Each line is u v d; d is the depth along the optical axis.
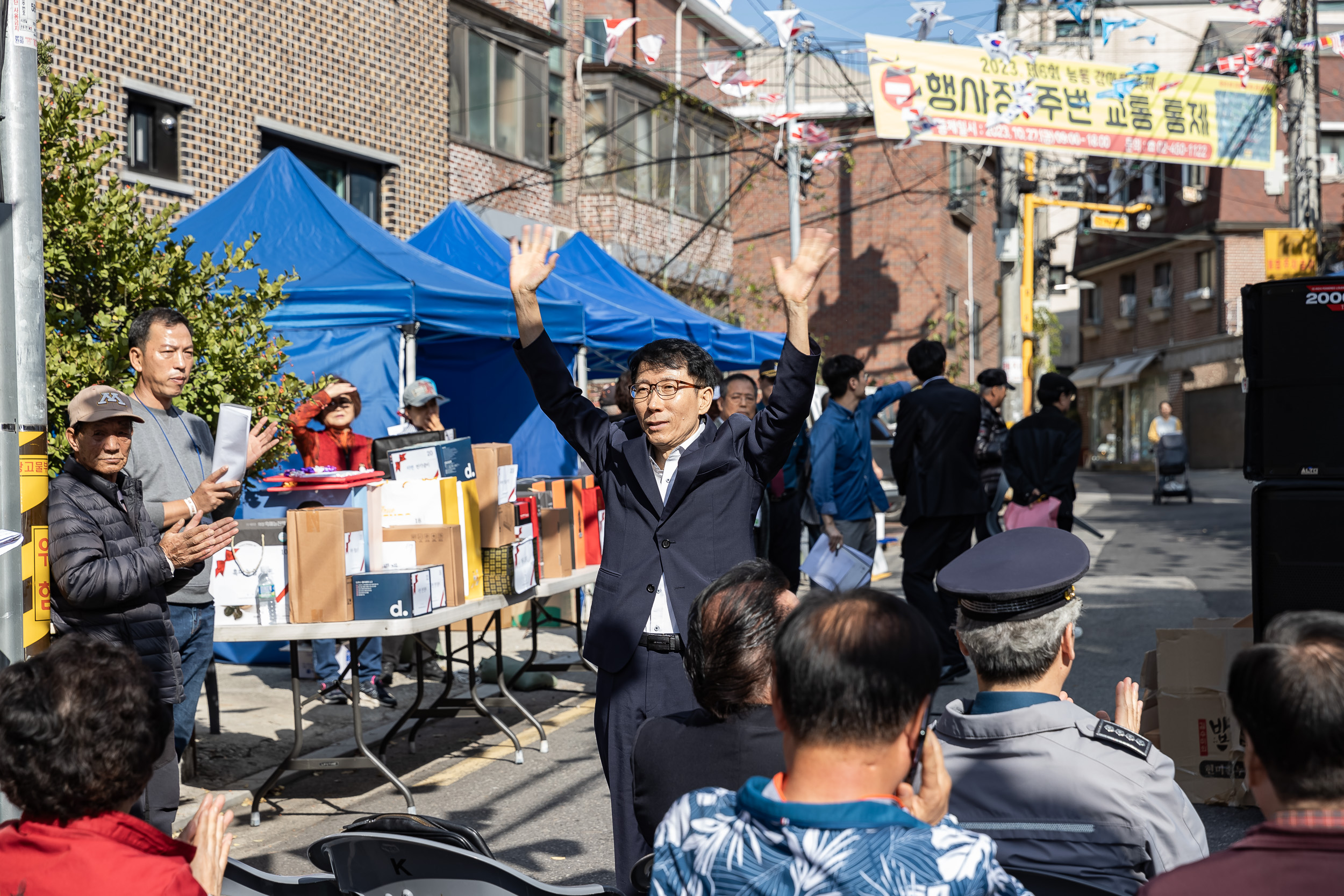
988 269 29.98
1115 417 42.41
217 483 3.93
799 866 1.52
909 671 1.57
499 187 16.80
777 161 16.58
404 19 14.39
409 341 7.46
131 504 3.92
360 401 7.46
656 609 3.45
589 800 5.25
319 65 13.10
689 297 20.80
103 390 3.77
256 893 2.31
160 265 5.23
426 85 14.80
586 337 9.07
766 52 23.70
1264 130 18.52
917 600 7.37
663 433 3.49
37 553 3.58
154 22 11.08
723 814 1.64
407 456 5.41
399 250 8.34
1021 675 2.36
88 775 2.04
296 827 4.95
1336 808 1.58
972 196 24.56
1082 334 45.06
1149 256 38.84
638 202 19.80
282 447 5.73
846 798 1.58
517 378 10.23
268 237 7.88
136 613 3.85
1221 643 4.88
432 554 5.20
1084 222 20.03
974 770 2.33
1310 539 3.68
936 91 16.75
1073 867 2.23
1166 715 4.96
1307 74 18.02
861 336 25.80
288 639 4.89
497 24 16.91
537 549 5.90
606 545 3.59
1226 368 34.75
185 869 2.06
